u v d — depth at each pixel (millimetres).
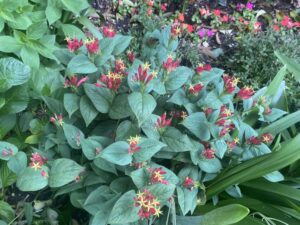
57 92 660
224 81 603
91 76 625
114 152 543
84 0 745
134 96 553
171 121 637
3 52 720
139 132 592
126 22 929
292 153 589
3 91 644
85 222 661
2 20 681
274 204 652
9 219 633
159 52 676
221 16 1000
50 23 715
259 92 704
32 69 682
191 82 640
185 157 613
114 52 631
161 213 548
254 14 1015
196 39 943
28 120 698
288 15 1045
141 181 550
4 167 650
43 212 639
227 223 571
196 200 604
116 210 521
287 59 788
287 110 756
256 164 607
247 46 898
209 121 599
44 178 569
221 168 635
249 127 641
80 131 610
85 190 612
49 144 626
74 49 614
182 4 986
